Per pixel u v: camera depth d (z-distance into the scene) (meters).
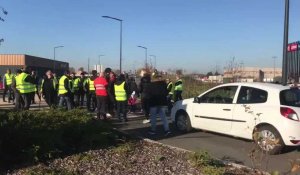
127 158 8.34
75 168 7.48
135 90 19.31
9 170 7.27
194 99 12.93
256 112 10.59
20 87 16.34
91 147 9.00
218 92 12.13
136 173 7.37
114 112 16.94
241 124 11.09
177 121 13.40
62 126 9.12
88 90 19.25
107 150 8.88
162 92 12.69
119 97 15.69
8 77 24.73
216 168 7.54
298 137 9.95
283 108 10.10
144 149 9.29
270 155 9.88
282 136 10.01
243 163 8.95
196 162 7.86
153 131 12.80
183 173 7.39
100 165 7.75
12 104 23.83
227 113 11.54
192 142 11.50
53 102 19.38
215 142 11.52
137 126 14.58
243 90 11.30
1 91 37.75
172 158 8.43
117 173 7.34
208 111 12.23
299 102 10.36
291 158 9.62
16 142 7.88
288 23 13.66
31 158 7.67
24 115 9.20
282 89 10.50
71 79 17.86
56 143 8.43
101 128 10.05
